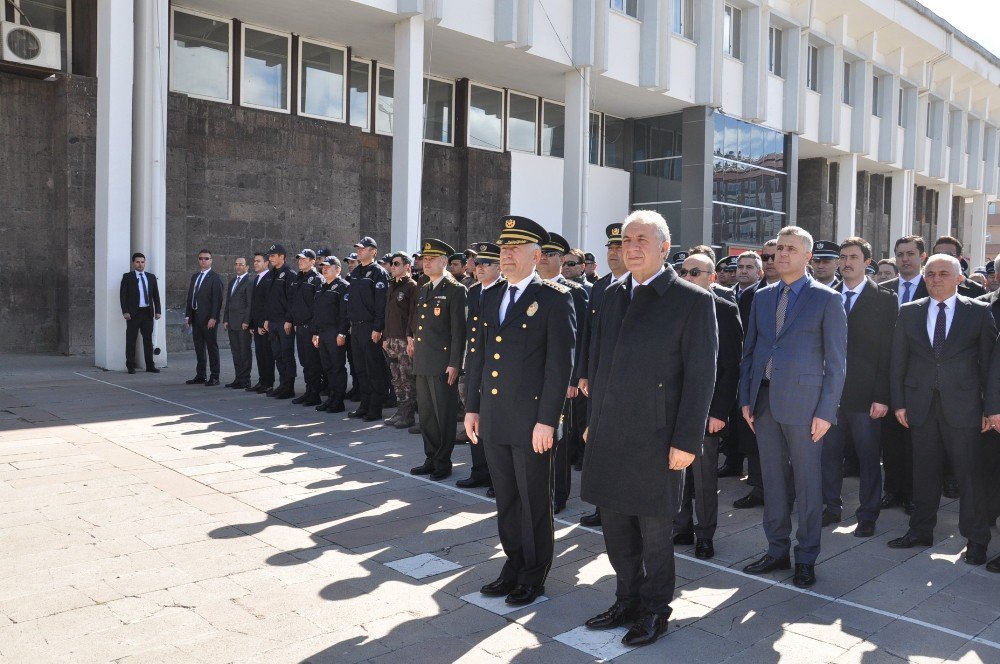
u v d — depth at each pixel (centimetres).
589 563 471
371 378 898
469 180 1925
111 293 1228
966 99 3359
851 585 445
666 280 366
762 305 473
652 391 358
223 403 989
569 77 1766
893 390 525
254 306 1069
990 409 480
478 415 444
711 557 491
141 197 1258
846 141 2630
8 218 1371
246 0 1455
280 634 360
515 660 342
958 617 402
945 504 638
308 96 1695
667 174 2169
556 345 407
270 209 1620
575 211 1753
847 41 2573
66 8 1410
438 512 559
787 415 447
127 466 655
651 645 361
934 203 3644
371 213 1827
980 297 598
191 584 414
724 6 2064
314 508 559
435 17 1463
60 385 1084
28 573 423
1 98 1354
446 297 653
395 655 344
